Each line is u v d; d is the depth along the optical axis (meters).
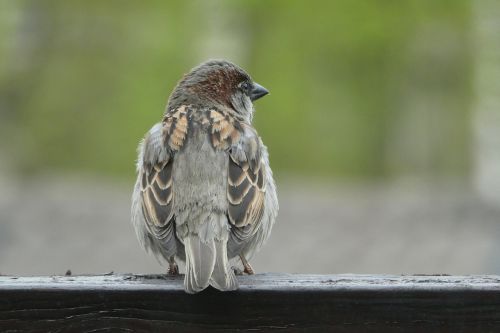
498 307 4.46
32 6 28.97
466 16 27.41
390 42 27.56
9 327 4.45
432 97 29.33
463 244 19.72
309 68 28.41
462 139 29.55
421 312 4.47
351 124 29.38
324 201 22.28
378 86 28.89
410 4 27.30
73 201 21.73
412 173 30.00
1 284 4.51
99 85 28.97
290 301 4.50
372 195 23.88
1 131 28.94
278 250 19.42
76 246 19.45
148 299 4.50
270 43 28.11
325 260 19.05
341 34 27.59
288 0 27.39
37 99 29.06
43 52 29.09
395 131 29.69
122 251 19.27
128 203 22.00
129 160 28.69
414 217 21.05
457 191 26.69
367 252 19.50
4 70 28.98
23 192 22.92
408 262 18.97
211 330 4.51
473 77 28.33
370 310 4.48
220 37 28.08
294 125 28.77
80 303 4.48
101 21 28.83
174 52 28.09
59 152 29.03
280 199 22.38
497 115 28.30
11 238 19.75
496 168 28.31
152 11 28.55
